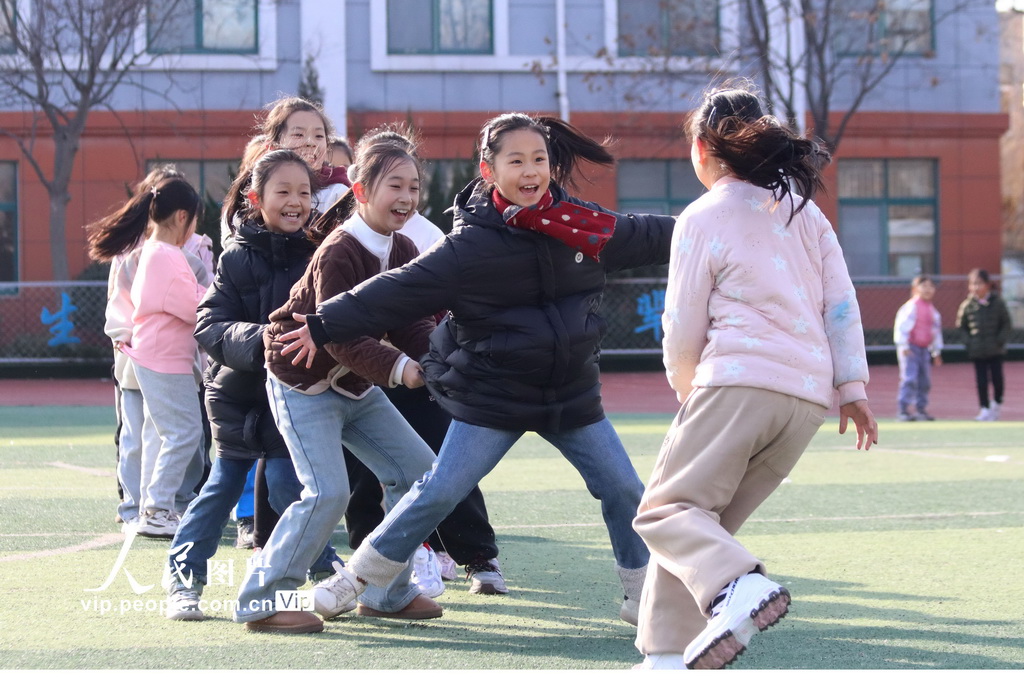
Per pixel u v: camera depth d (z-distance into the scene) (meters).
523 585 7.82
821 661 5.89
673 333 5.35
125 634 6.42
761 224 5.30
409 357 6.52
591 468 6.17
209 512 6.91
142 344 9.05
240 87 33.59
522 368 5.90
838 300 5.46
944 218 36.78
